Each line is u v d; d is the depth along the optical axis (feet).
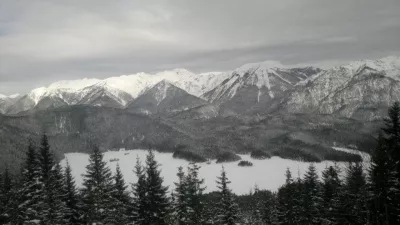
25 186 152.35
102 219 154.71
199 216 153.17
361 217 152.66
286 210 193.06
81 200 173.68
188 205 153.99
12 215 143.02
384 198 127.34
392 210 126.72
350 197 159.02
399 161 122.62
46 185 152.76
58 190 163.02
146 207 172.24
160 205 171.01
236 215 171.32
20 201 150.00
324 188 188.85
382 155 126.21
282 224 195.62
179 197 156.04
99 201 156.56
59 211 150.00
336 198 167.02
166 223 155.63
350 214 154.92
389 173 124.77
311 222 182.91
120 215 170.81
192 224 150.20
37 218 144.66
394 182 124.88
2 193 154.92
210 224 159.33
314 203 188.65
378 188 128.47
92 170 180.55
